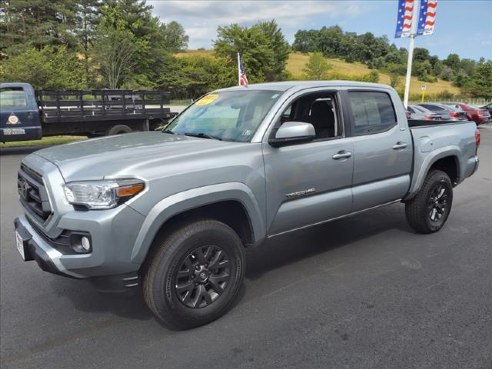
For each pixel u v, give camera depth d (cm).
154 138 382
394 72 10369
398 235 543
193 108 461
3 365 292
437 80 10750
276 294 386
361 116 439
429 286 399
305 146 380
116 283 299
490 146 1630
